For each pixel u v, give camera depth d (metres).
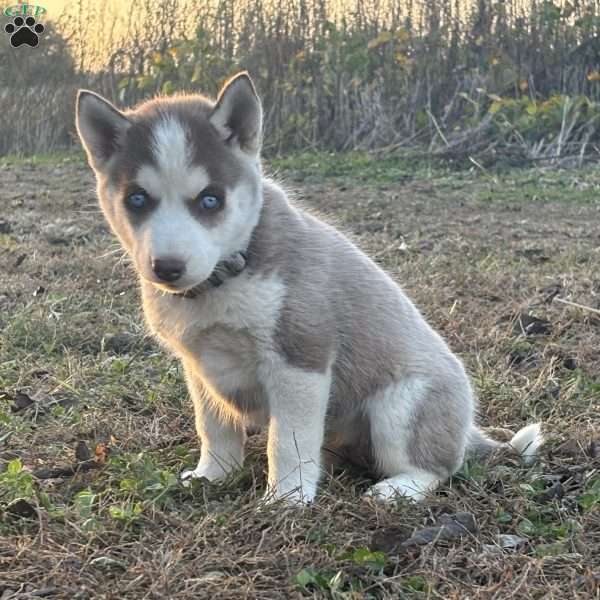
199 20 3.88
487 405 1.22
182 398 1.24
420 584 0.83
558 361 1.36
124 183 0.96
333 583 0.82
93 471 1.01
